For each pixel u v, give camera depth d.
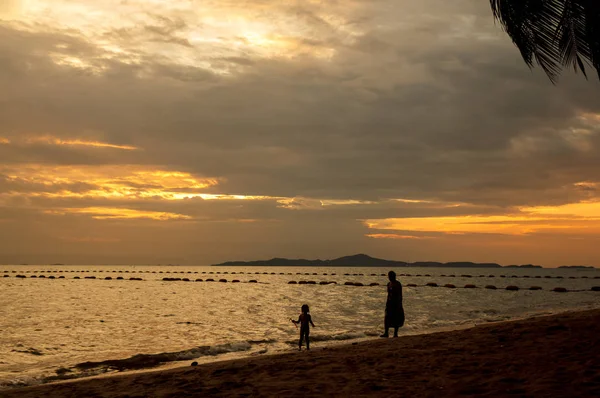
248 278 154.75
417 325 25.98
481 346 12.71
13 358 17.75
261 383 10.15
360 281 129.38
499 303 46.34
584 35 11.55
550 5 11.61
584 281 130.25
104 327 28.47
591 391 7.83
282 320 32.28
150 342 22.05
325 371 11.09
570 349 11.29
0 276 144.38
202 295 65.25
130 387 10.68
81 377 13.87
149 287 89.12
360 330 24.38
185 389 10.01
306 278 154.12
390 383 9.41
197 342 21.81
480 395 8.06
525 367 9.83
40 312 39.34
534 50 12.09
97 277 148.75
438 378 9.58
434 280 134.25
